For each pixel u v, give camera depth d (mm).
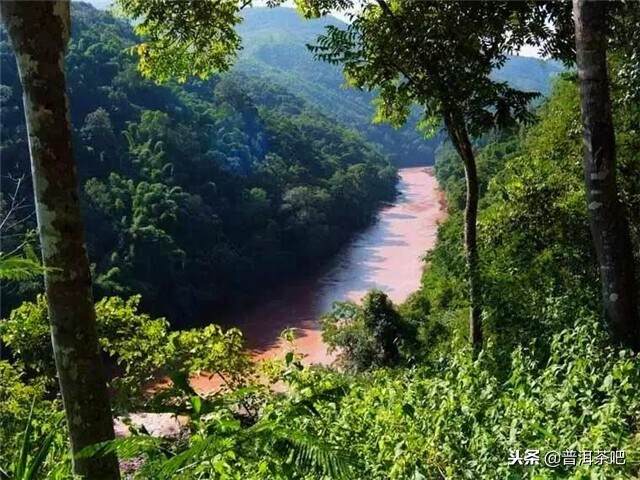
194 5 8086
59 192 2736
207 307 34750
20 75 2678
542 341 5910
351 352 18312
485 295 6930
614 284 5793
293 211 44594
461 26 7141
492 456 3664
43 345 8523
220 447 2246
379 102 8773
